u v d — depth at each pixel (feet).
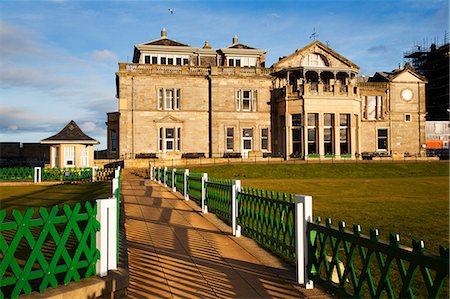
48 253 28.04
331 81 162.81
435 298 13.70
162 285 23.16
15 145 190.08
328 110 155.94
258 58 175.94
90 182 103.50
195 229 39.01
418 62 302.45
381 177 119.55
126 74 156.87
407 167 134.51
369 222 44.01
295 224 24.39
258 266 26.78
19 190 83.25
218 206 45.52
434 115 289.12
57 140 114.73
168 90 161.48
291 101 157.38
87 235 21.22
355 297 18.42
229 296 21.58
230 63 174.09
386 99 182.19
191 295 21.70
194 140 161.79
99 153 185.57
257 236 33.17
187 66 161.89
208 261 27.89
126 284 21.81
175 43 170.50
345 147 160.76
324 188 85.25
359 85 179.93
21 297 18.43
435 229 40.24
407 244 33.50
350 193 75.72
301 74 166.09
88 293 20.01
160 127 159.22
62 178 106.63
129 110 156.76
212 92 162.30
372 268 27.25
